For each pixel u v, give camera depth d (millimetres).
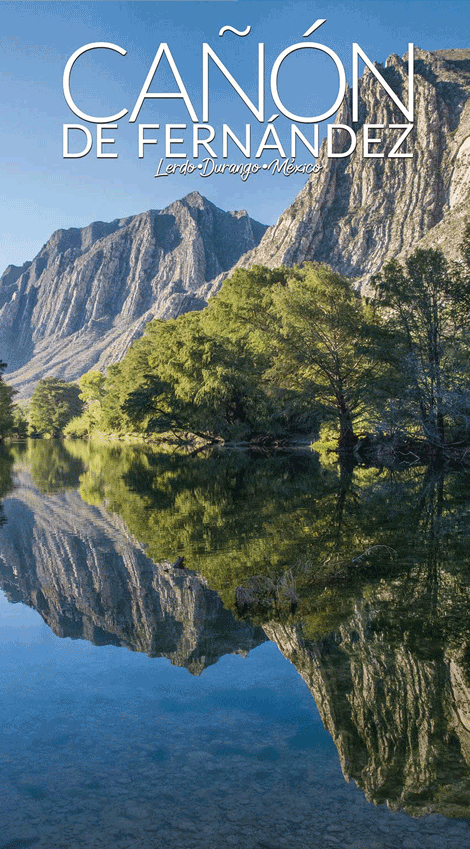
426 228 192125
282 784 4082
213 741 4734
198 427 54875
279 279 68688
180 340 58188
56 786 4109
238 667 6230
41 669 6367
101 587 9492
